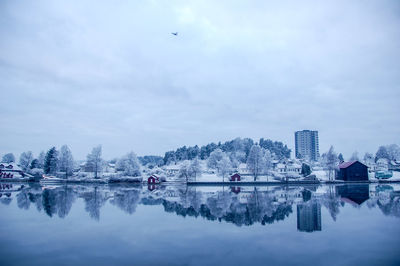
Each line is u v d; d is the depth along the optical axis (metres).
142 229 27.69
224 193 69.25
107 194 65.31
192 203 47.78
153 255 19.84
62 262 18.66
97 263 18.42
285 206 43.19
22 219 33.09
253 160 121.50
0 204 46.03
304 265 17.88
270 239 23.81
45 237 24.83
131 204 46.47
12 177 138.50
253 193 68.75
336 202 47.59
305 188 87.31
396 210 38.09
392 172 134.38
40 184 111.88
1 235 25.53
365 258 19.12
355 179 121.19
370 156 194.88
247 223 30.30
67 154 129.88
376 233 25.61
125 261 18.73
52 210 39.62
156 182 116.94
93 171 131.62
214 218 33.31
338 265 17.89
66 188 87.19
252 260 18.75
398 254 19.89
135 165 133.00
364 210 38.25
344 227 28.06
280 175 132.12
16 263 18.58
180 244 22.48
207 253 20.23
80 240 23.83
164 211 38.75
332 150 127.69
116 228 28.19
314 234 25.39
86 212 37.91
